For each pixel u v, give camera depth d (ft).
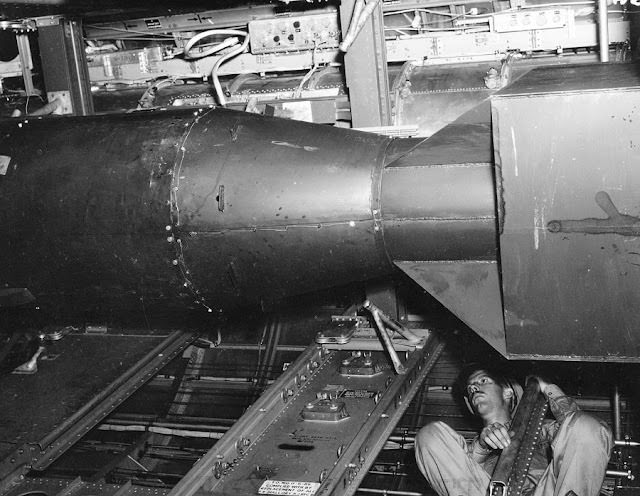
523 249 9.07
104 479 13.94
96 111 18.44
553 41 16.29
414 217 10.12
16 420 12.64
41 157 11.66
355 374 13.70
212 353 18.99
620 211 8.63
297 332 18.84
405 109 15.98
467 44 16.79
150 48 18.78
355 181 10.52
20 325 15.26
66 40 15.15
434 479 11.93
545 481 11.37
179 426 16.24
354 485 10.79
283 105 15.35
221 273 11.16
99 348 15.34
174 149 11.20
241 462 11.41
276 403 12.73
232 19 17.94
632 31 15.80
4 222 11.62
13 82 19.97
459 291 10.26
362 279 11.19
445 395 16.56
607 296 8.98
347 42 13.79
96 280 11.58
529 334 9.43
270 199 10.71
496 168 8.89
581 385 16.30
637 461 14.17
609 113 8.42
